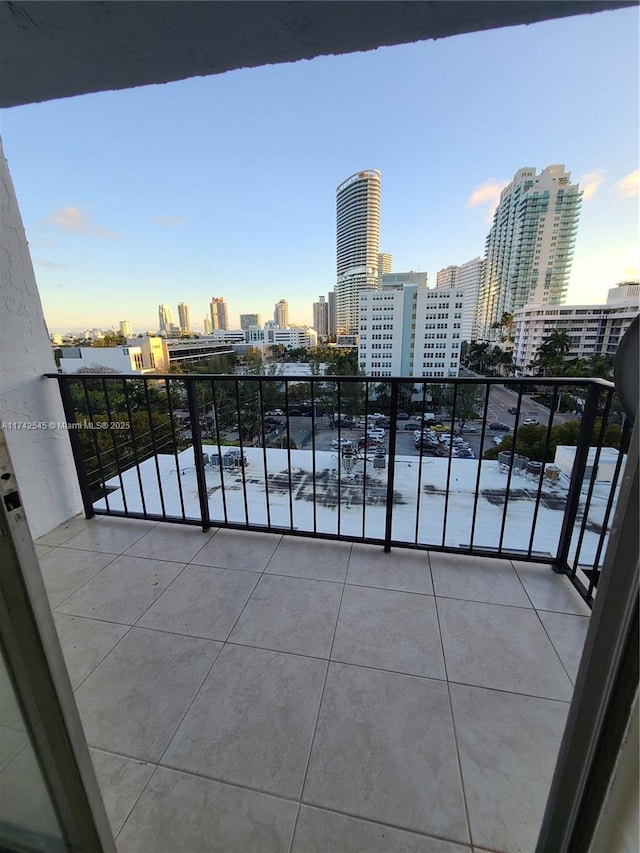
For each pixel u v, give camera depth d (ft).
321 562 6.19
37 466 7.04
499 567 6.01
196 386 6.77
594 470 5.12
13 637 1.89
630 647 1.59
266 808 3.04
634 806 1.62
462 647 4.52
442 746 3.46
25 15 2.06
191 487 11.89
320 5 1.96
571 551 8.09
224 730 3.63
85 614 5.12
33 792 2.27
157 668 4.30
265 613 5.10
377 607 5.18
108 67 2.65
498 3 1.90
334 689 4.02
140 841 2.84
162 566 6.15
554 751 3.42
